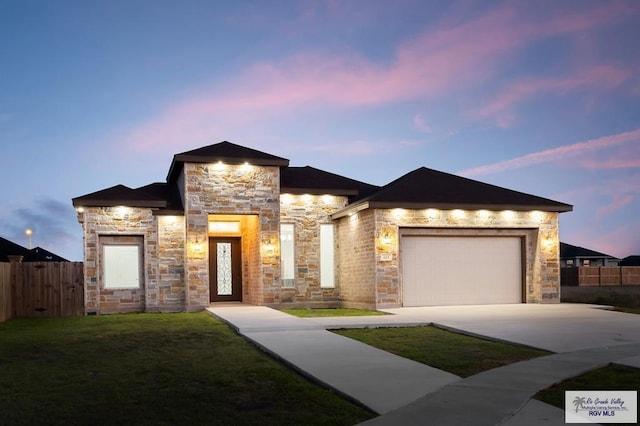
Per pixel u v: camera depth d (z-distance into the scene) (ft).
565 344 33.94
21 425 19.25
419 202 59.57
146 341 36.83
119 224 62.39
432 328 43.42
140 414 20.42
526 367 27.12
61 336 39.96
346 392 22.52
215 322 47.75
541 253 64.28
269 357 31.42
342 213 65.36
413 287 61.11
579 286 98.84
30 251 100.94
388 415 19.35
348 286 66.23
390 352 32.81
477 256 63.31
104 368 28.50
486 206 61.41
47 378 26.40
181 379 25.67
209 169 62.64
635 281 102.32
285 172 73.82
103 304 61.93
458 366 28.68
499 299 63.67
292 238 67.62
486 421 18.48
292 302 66.80
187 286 61.41
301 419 19.70
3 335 41.29
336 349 32.19
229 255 71.92
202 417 20.02
